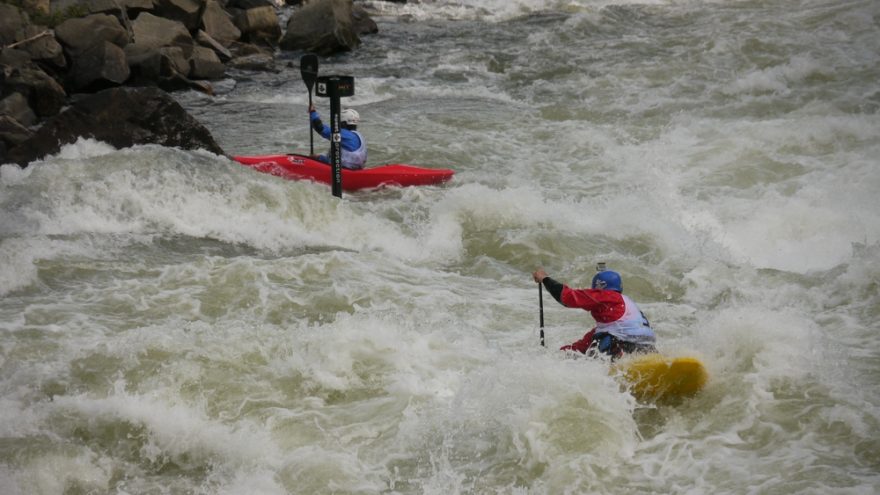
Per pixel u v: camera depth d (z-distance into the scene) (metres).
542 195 31.44
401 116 41.84
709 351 17.64
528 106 44.00
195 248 24.91
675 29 55.75
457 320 20.73
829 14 54.47
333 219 27.31
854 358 18.42
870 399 16.31
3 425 15.71
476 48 54.47
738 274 24.33
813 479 13.91
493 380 16.72
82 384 17.09
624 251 26.47
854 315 21.03
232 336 18.59
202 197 26.69
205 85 45.41
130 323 19.94
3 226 24.38
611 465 14.80
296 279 22.81
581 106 43.25
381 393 17.28
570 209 29.11
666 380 16.33
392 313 20.89
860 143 35.00
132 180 26.48
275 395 17.11
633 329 17.25
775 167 33.56
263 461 15.38
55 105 40.03
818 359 17.25
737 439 15.27
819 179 32.00
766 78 44.06
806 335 17.77
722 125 38.47
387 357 18.28
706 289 23.58
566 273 24.72
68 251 23.56
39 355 18.11
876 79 43.25
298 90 46.41
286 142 37.12
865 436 14.95
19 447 15.18
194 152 29.00
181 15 49.78
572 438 15.27
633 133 39.00
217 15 51.72
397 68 50.72
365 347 18.48
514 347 19.28
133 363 17.59
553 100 44.72
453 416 16.42
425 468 15.14
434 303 21.73
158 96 30.62
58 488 14.70
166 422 16.05
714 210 29.95
